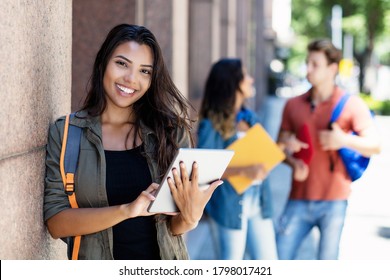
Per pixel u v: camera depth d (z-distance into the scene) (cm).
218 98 602
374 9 4316
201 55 1209
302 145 604
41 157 356
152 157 357
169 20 741
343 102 606
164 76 363
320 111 609
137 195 352
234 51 1734
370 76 4822
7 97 300
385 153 2242
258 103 3198
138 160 356
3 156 296
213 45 1216
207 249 939
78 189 348
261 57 3553
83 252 350
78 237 350
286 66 8562
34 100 344
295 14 5500
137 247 353
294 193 614
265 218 602
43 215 361
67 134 353
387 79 5969
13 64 309
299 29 5625
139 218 353
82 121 353
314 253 741
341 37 4972
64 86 417
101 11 678
